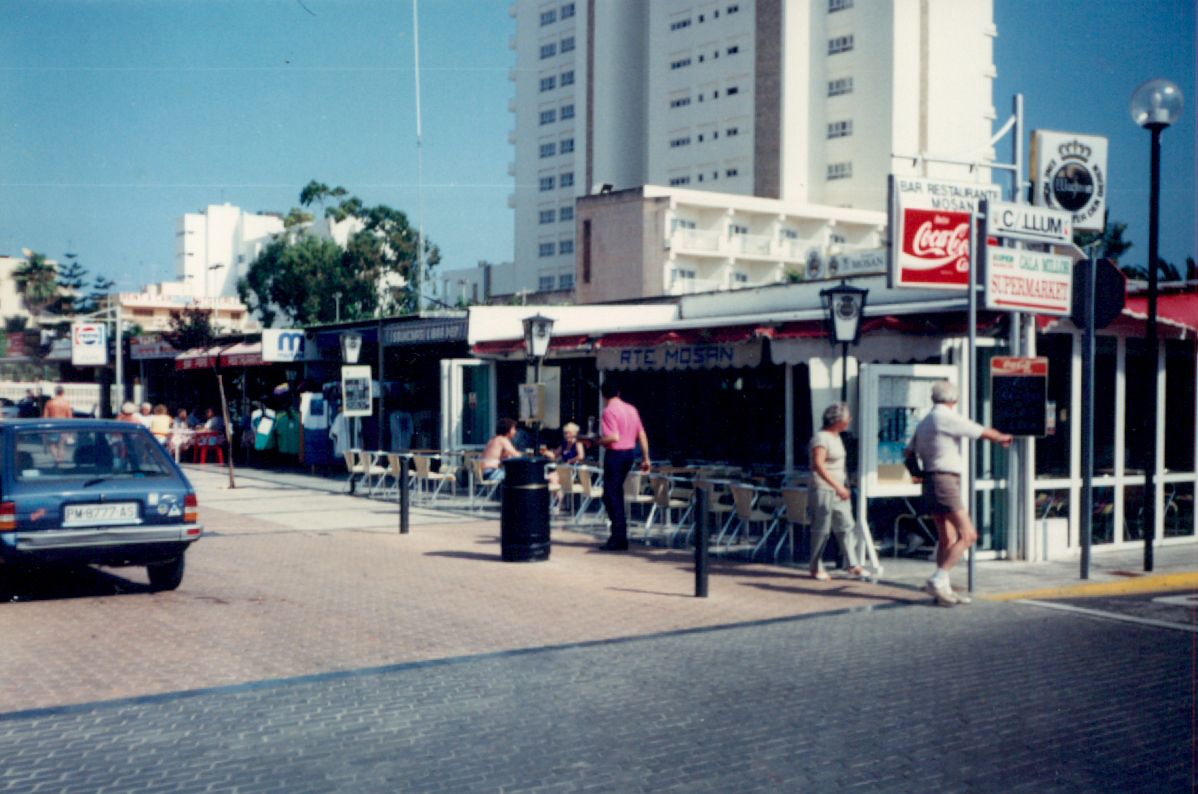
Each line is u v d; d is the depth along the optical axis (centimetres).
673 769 495
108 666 690
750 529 1441
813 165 7144
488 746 529
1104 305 1061
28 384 3844
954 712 589
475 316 2028
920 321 1101
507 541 1126
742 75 7225
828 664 701
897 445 1080
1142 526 1280
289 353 2519
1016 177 1147
